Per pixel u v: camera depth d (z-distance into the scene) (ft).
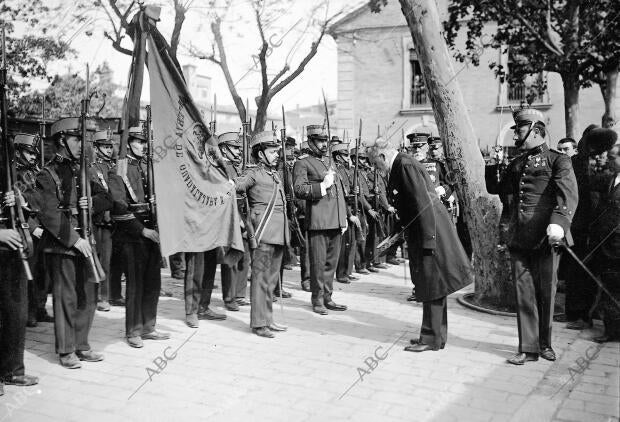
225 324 19.81
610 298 17.85
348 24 62.44
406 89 61.93
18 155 20.76
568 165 15.75
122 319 20.36
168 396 13.17
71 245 14.71
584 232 19.74
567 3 33.17
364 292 25.63
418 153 19.60
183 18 29.53
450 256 16.49
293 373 14.80
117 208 17.08
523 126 16.63
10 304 13.60
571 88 34.76
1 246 13.57
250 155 20.71
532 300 15.96
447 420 12.00
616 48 32.24
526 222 15.97
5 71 13.43
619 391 13.57
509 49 37.17
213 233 17.04
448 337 18.31
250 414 12.23
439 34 21.75
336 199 21.89
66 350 15.12
